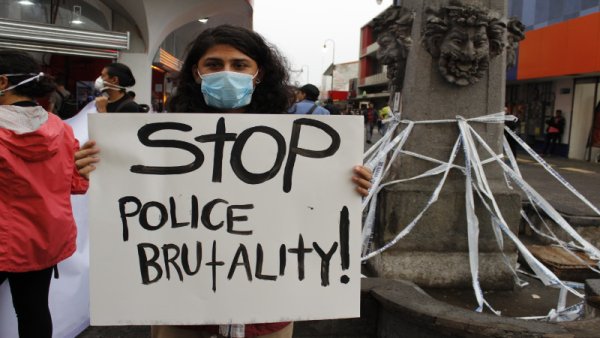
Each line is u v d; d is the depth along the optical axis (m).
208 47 1.75
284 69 1.89
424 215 3.60
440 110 3.63
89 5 11.86
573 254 4.04
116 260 1.61
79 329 3.08
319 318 1.66
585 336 2.29
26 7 10.05
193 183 1.63
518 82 20.23
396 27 3.82
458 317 2.46
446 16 3.46
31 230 2.12
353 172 1.68
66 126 2.28
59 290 2.88
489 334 2.36
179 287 1.62
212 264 1.63
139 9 12.47
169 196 1.63
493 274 3.67
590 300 2.74
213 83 1.73
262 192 1.65
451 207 3.61
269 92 1.87
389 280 3.06
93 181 1.61
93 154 1.61
